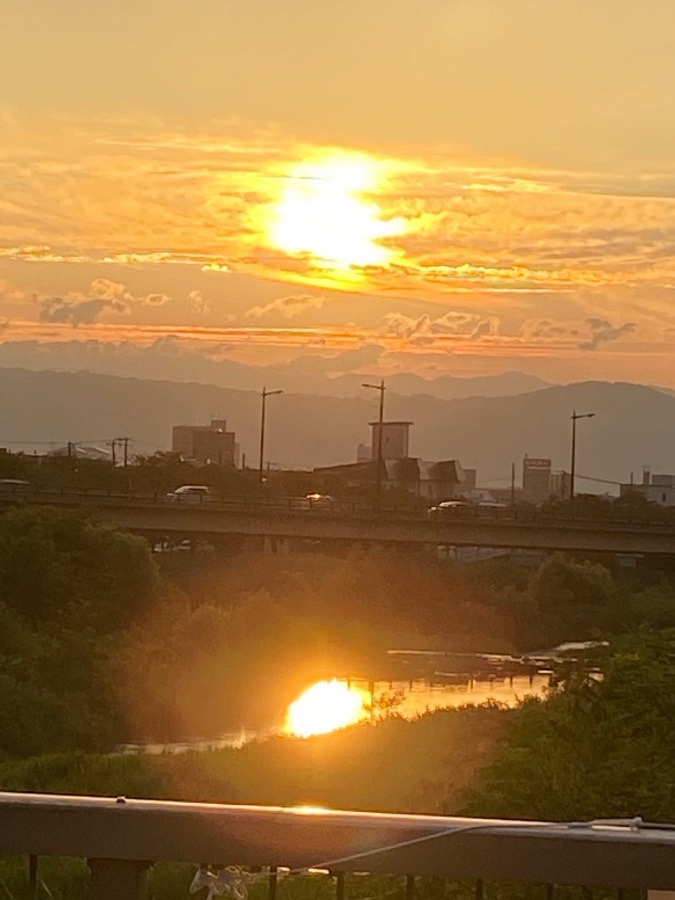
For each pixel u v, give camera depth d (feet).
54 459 380.37
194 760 92.99
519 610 260.21
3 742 135.33
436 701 165.78
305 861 15.33
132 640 193.77
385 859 15.17
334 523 272.31
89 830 15.49
